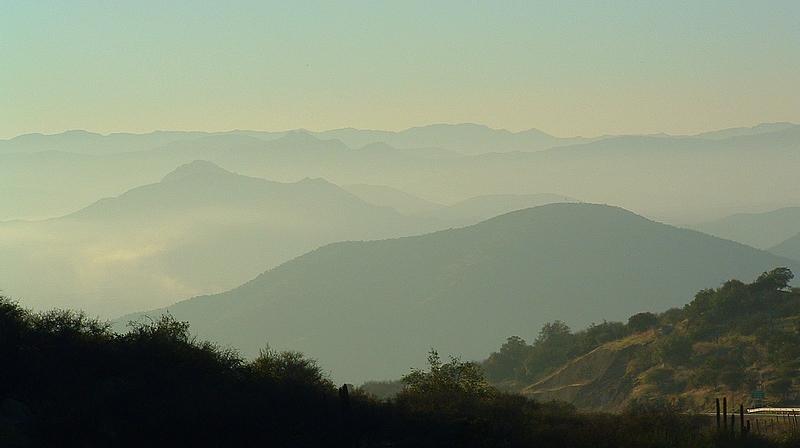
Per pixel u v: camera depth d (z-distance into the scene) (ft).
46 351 142.72
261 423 137.49
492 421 173.78
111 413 130.21
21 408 128.26
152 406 132.57
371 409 161.48
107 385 138.92
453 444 156.04
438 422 162.71
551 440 170.71
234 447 132.46
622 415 209.97
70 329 151.43
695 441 182.91
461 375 232.73
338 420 148.97
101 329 158.10
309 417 147.84
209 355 165.27
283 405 149.38
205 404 136.15
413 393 207.00
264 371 178.29
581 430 180.34
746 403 416.67
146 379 144.56
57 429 121.90
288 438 138.31
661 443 177.27
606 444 171.94
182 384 146.30
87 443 122.93
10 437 119.75
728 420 259.80
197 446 129.39
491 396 225.56
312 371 186.09
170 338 162.40
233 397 143.43
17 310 148.56
